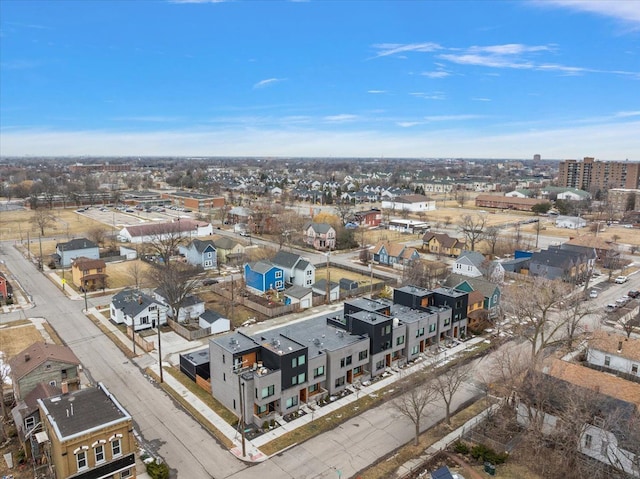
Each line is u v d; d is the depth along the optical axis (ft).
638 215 586.45
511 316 245.04
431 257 390.42
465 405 161.27
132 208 638.53
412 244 436.76
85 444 109.09
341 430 145.18
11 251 388.57
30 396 142.61
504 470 126.72
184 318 236.02
